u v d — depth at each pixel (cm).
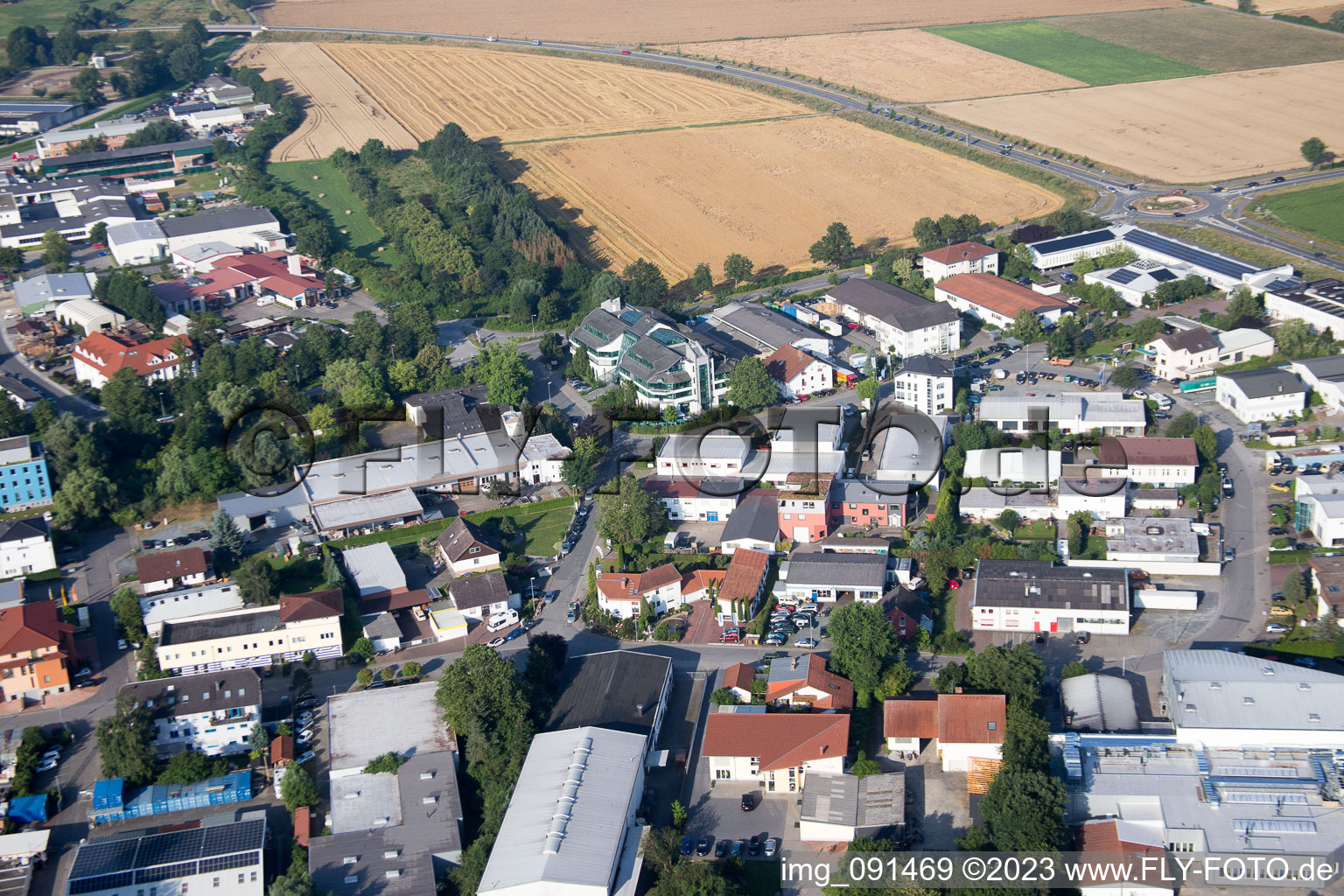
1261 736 17638
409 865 16725
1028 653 19288
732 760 18250
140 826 18138
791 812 17775
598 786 17450
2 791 18700
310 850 17038
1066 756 17612
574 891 15700
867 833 16950
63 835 17962
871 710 19550
